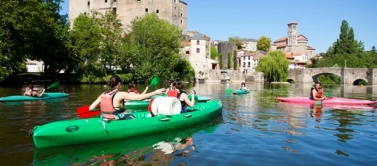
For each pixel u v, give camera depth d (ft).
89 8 270.67
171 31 184.75
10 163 20.51
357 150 23.97
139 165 20.11
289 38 446.19
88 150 23.61
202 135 29.09
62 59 136.77
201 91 104.68
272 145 25.38
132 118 29.19
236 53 336.08
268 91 108.99
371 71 222.48
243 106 54.80
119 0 260.83
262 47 435.12
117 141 26.35
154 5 265.34
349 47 324.80
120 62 160.97
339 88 158.61
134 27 174.50
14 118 37.83
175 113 32.60
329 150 23.93
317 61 330.75
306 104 58.29
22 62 110.83
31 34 108.27
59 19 143.13
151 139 27.22
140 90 106.32
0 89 87.66
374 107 53.21
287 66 238.27
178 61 192.44
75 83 139.95
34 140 23.22
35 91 60.54
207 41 311.06
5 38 102.94
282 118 40.24
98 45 145.89
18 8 100.63
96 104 27.73
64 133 24.07
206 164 20.29
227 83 198.80
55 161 21.01
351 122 37.32
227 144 25.66
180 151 23.47
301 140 27.22
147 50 164.45
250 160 21.25
